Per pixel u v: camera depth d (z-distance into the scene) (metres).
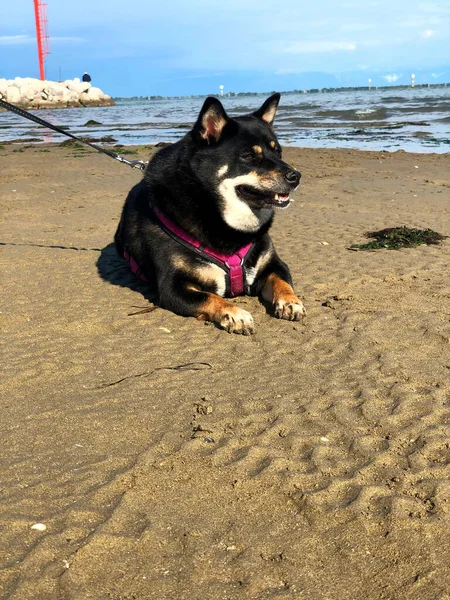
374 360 0.96
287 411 0.81
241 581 0.53
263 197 1.14
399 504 0.61
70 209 2.26
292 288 1.25
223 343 1.05
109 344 1.06
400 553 0.56
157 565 0.55
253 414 0.81
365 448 0.72
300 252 1.61
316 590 0.52
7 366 0.97
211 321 1.15
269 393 0.87
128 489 0.66
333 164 3.49
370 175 3.10
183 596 0.51
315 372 0.93
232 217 1.14
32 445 0.75
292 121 7.64
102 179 3.00
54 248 1.69
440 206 2.29
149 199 1.23
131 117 10.53
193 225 1.14
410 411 0.80
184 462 0.70
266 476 0.67
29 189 2.71
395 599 0.51
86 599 0.51
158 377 0.93
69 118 10.62
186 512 0.62
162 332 1.10
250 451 0.72
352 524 0.59
